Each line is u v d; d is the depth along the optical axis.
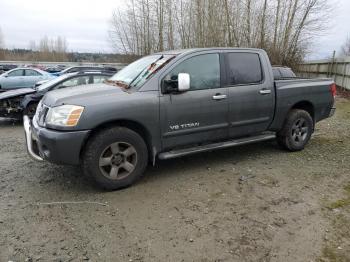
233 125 5.19
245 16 21.19
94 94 4.29
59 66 41.12
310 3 20.45
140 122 4.38
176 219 3.68
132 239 3.30
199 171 5.09
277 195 4.28
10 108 8.68
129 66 5.52
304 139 6.11
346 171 5.11
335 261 2.99
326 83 6.31
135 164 4.45
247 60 5.34
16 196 4.21
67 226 3.52
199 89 4.82
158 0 27.11
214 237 3.34
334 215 3.78
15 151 6.20
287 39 20.89
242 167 5.27
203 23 23.00
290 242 3.26
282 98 5.64
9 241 3.24
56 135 3.98
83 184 4.59
